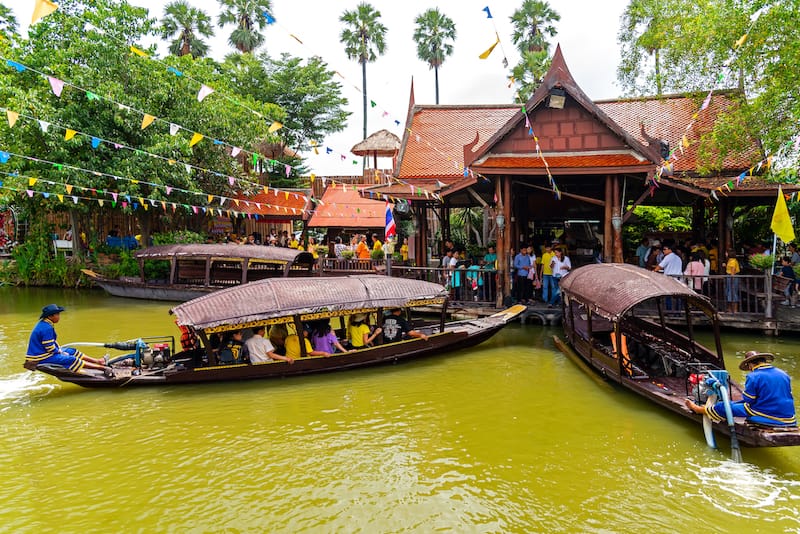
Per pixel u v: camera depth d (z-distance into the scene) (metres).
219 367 10.89
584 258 22.95
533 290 17.62
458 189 17.31
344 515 6.35
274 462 7.70
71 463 7.70
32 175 21.58
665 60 18.47
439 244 26.59
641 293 10.02
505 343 14.38
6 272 27.38
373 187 20.34
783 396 7.39
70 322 17.59
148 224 25.84
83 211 24.20
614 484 7.02
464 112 27.67
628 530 6.02
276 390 10.70
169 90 23.62
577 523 6.17
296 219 32.34
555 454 7.88
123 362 11.63
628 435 8.50
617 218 15.60
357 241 28.50
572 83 16.08
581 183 19.94
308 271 22.22
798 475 7.21
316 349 11.86
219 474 7.36
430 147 25.48
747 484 6.99
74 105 21.42
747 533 5.94
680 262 15.27
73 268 25.97
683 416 9.25
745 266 18.77
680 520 6.20
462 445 8.21
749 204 19.00
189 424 9.06
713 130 16.72
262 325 11.01
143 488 7.00
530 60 36.03
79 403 10.05
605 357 10.94
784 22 13.92
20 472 7.45
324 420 9.23
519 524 6.16
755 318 14.20
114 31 22.39
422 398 10.27
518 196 20.41
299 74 38.97
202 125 24.98
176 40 41.12
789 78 13.88
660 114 23.22
